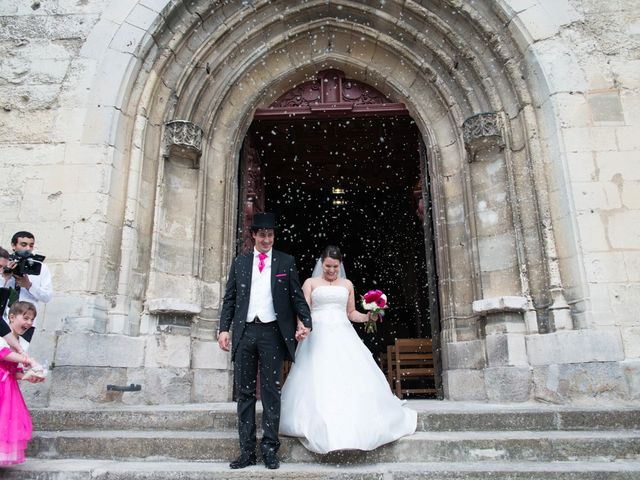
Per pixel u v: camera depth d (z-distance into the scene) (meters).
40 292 4.62
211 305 6.53
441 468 3.35
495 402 5.34
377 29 7.45
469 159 6.72
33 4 6.55
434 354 6.96
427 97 7.43
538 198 5.96
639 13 6.25
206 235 6.76
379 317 4.45
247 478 3.26
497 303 5.69
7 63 6.32
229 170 7.11
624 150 5.74
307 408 3.59
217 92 7.12
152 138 6.49
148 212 6.30
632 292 5.27
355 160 11.44
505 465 3.46
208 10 6.86
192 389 5.83
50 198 5.79
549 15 6.32
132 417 4.20
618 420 4.04
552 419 4.05
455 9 6.77
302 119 7.92
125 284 5.73
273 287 3.72
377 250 16.11
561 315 5.39
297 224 16.80
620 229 5.48
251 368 3.63
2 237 5.66
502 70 6.61
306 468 3.38
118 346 5.32
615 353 4.94
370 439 3.42
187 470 3.32
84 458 3.78
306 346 3.97
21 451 3.38
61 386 4.82
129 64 6.26
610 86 5.99
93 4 6.53
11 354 3.34
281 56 7.62
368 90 7.88
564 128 5.86
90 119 6.04
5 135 6.04
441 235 6.85
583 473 3.26
